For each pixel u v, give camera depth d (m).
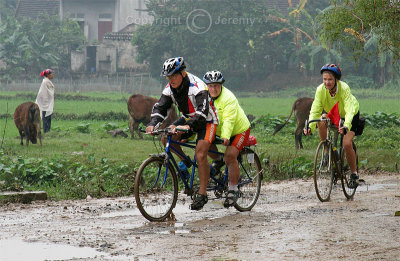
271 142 29.67
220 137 11.91
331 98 13.92
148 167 14.69
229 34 90.94
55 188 16.55
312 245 8.70
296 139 27.91
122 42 107.00
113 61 105.62
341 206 13.05
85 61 107.56
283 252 8.30
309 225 10.39
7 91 80.62
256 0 97.19
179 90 10.98
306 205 13.34
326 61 89.06
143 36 94.38
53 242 9.18
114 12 117.94
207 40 91.06
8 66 101.75
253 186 12.95
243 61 94.19
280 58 97.75
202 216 11.93
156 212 11.27
